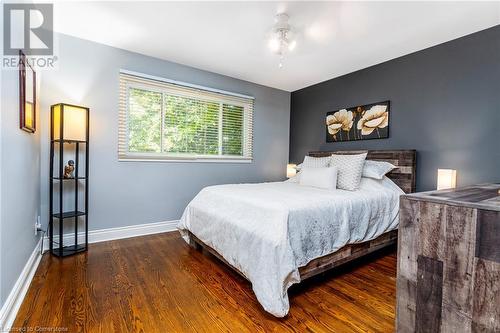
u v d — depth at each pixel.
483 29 2.38
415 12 2.11
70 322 1.43
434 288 1.06
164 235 3.11
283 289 1.55
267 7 2.07
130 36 2.60
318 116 4.05
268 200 1.97
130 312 1.54
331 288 1.90
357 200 2.22
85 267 2.16
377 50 2.86
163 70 3.18
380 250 2.76
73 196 2.66
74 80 2.62
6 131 1.40
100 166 2.81
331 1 1.97
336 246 1.95
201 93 3.52
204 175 3.59
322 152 3.84
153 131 3.18
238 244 1.87
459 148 2.55
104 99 2.80
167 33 2.53
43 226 2.48
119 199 2.94
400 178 2.92
